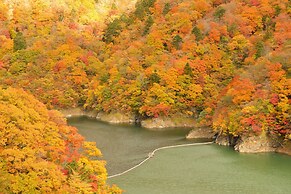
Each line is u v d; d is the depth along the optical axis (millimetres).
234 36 108562
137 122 103375
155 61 111312
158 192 52562
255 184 55031
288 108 71062
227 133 77250
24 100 48531
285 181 56094
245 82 80062
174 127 97250
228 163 64875
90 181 44156
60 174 40281
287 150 69812
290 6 110688
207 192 52375
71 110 117688
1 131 41844
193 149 74250
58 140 46094
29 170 39438
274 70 78812
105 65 123125
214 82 100812
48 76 120750
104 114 110188
